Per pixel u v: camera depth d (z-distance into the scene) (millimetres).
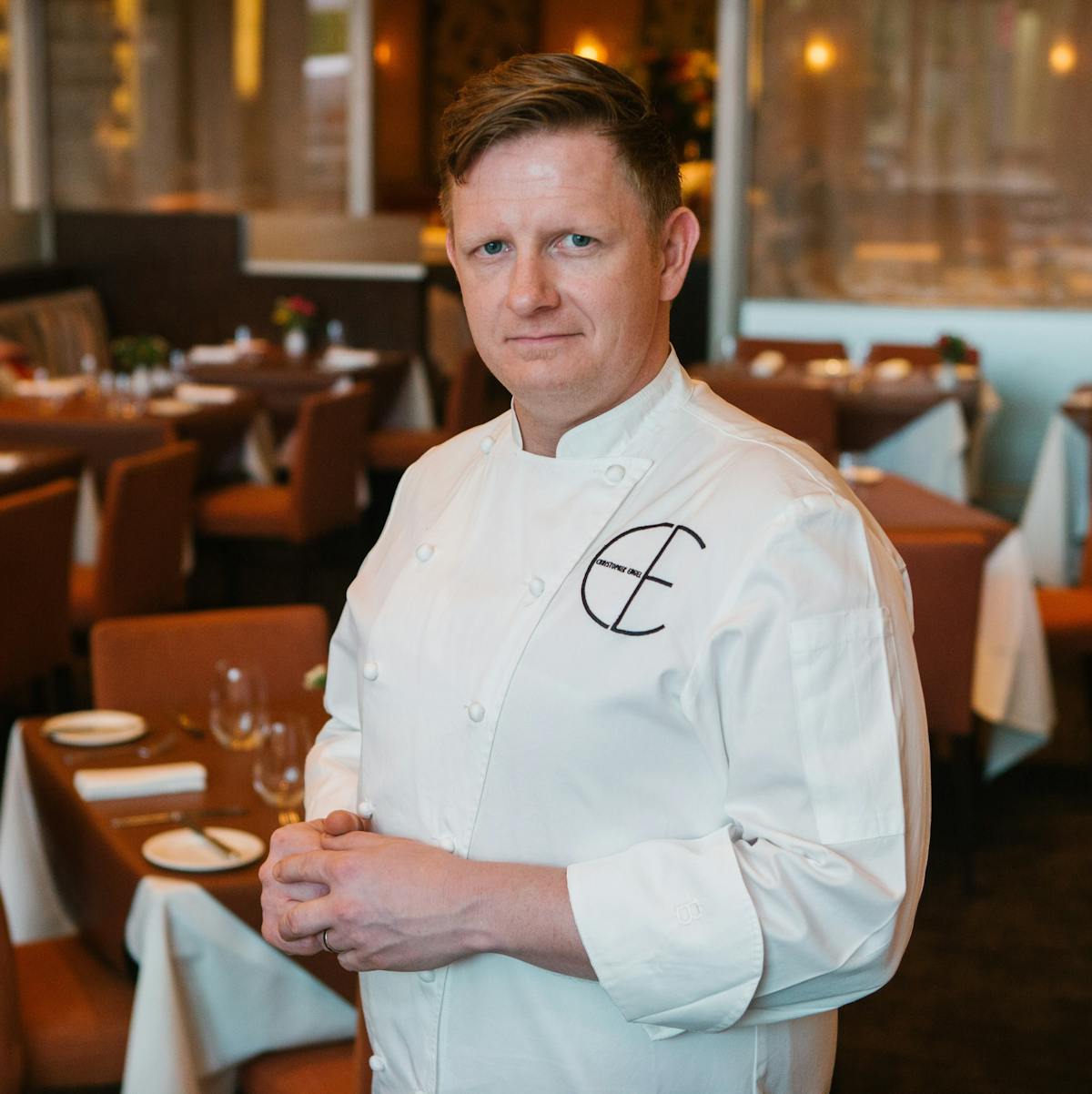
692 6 12336
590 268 1121
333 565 6277
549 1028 1154
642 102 1127
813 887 1038
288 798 2260
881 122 7812
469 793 1149
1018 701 3729
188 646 2852
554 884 1081
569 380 1140
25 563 3699
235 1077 2047
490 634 1160
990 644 3740
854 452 6117
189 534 5199
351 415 5641
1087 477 5277
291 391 6645
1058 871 3678
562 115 1096
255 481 6082
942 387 6148
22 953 2312
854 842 1052
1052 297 7809
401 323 8305
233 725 2506
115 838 2127
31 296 7934
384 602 1318
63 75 8516
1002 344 7844
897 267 7922
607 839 1120
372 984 1287
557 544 1162
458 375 6902
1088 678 4383
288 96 8406
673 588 1100
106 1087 2225
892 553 1181
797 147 7906
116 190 8594
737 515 1095
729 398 5848
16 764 2539
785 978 1043
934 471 5977
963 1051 2834
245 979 1991
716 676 1081
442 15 12594
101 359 8320
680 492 1141
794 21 7789
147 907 1967
